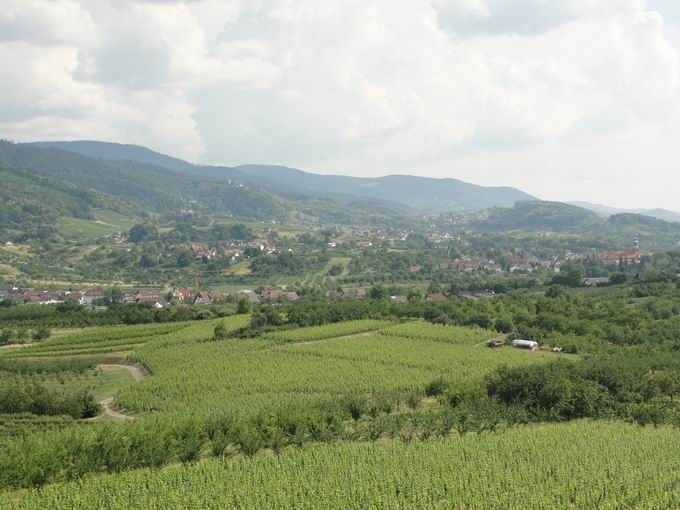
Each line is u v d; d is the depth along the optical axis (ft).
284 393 282.97
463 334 416.67
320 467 153.89
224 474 149.59
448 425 201.05
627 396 242.58
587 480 140.26
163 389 295.89
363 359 348.38
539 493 131.85
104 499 135.74
